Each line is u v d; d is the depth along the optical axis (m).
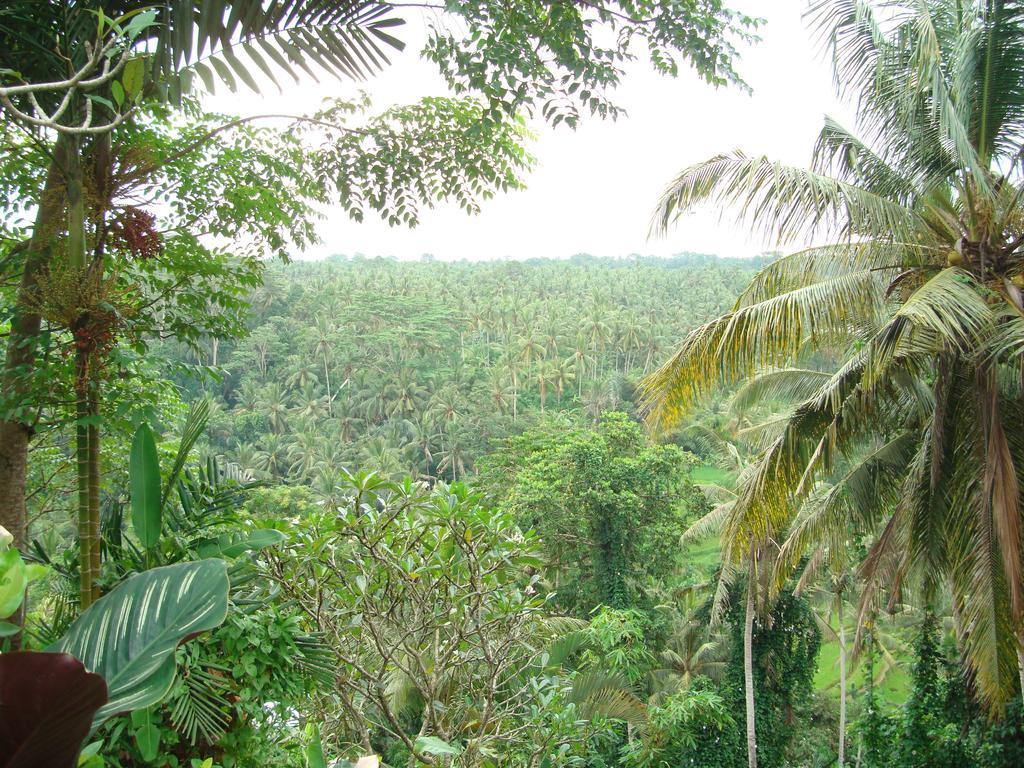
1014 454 6.98
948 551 7.69
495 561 4.61
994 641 6.84
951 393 7.34
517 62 3.92
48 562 3.49
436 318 65.62
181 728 3.22
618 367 70.00
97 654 1.50
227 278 4.57
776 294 7.39
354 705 5.00
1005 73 6.91
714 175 6.95
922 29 6.30
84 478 3.21
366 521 4.42
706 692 13.87
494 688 4.77
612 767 13.10
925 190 7.19
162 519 3.22
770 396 12.48
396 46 3.52
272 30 3.27
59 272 3.22
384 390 53.75
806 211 6.76
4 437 3.52
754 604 15.81
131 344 3.58
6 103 2.01
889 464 9.02
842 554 9.57
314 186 5.52
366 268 111.50
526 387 57.91
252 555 3.96
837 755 18.33
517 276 102.56
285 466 45.41
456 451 46.81
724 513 15.67
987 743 9.74
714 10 4.12
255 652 3.26
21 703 1.03
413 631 4.60
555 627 10.91
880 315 7.57
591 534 18.00
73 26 3.16
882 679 19.08
